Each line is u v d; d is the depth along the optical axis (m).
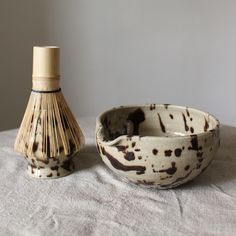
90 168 0.71
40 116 0.65
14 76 1.48
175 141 0.57
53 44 1.46
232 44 1.41
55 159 0.66
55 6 1.42
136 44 1.45
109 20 1.43
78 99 1.51
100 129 0.65
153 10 1.41
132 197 0.61
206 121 0.70
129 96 1.51
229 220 0.55
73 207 0.58
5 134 0.88
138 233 0.52
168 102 1.50
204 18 1.40
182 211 0.57
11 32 1.43
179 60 1.45
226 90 1.46
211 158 0.61
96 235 0.51
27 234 0.51
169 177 0.59
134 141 0.58
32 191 0.62
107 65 1.48
